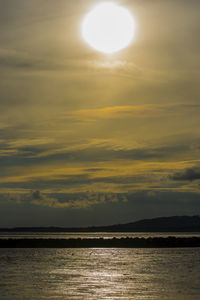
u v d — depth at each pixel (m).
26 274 66.75
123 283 57.38
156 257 101.88
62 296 47.69
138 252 121.31
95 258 98.88
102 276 64.81
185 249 135.88
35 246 143.25
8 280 59.66
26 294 48.72
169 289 52.41
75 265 81.56
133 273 68.94
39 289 52.09
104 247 146.00
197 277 63.84
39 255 106.69
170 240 161.25
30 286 54.34
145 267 78.19
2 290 51.19
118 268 76.56
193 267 78.38
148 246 148.88
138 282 58.31
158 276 64.81
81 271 71.56
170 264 83.75
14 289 51.97
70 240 161.25
